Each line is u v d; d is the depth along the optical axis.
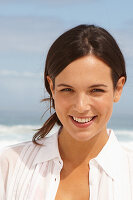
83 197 2.04
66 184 2.09
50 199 2.06
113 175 2.06
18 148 2.32
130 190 2.04
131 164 2.13
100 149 2.12
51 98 2.29
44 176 2.16
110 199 2.01
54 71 1.88
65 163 2.15
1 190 2.22
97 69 1.80
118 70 1.92
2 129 27.69
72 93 1.86
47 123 2.34
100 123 1.90
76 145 2.09
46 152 2.20
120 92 2.05
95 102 1.84
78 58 1.79
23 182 2.17
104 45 1.84
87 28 1.90
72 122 1.91
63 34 1.91
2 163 2.27
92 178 2.05
